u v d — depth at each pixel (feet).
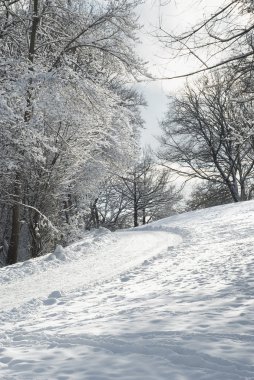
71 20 78.89
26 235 81.66
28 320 24.06
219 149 135.85
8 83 57.82
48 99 60.44
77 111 70.44
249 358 12.66
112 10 76.23
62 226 83.30
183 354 13.42
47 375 12.30
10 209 78.64
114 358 13.57
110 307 24.35
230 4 20.93
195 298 22.84
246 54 21.97
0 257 81.66
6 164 60.23
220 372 11.77
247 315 17.74
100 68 82.12
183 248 52.24
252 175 146.10
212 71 22.99
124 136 85.10
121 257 53.42
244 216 86.84
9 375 12.50
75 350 14.93
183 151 141.18
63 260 52.75
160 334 15.87
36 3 75.20
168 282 30.73
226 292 23.38
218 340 14.55
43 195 72.33
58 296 31.58
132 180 145.38
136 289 30.27
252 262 33.58
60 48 78.23
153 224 110.11
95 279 39.93
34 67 63.16
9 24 74.69
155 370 12.23
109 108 74.08
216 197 147.84
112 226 153.99
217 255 41.47
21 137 60.44
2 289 38.91
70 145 71.56
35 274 45.27
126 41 79.56
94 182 89.51
